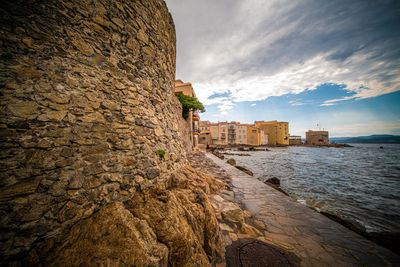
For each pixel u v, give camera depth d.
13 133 1.58
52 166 1.78
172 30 5.27
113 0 2.71
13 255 1.45
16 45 1.70
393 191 10.91
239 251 2.84
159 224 2.09
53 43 1.97
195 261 2.05
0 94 1.55
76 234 1.76
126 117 2.72
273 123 82.06
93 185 2.09
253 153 38.25
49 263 1.51
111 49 2.63
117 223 1.88
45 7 1.93
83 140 2.09
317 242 3.11
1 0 1.65
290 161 25.19
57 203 1.75
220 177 8.09
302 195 9.69
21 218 1.52
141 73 3.21
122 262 1.54
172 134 4.32
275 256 2.71
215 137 60.75
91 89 2.28
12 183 1.51
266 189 6.46
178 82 23.72
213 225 2.90
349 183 12.94
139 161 2.81
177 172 4.14
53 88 1.91
